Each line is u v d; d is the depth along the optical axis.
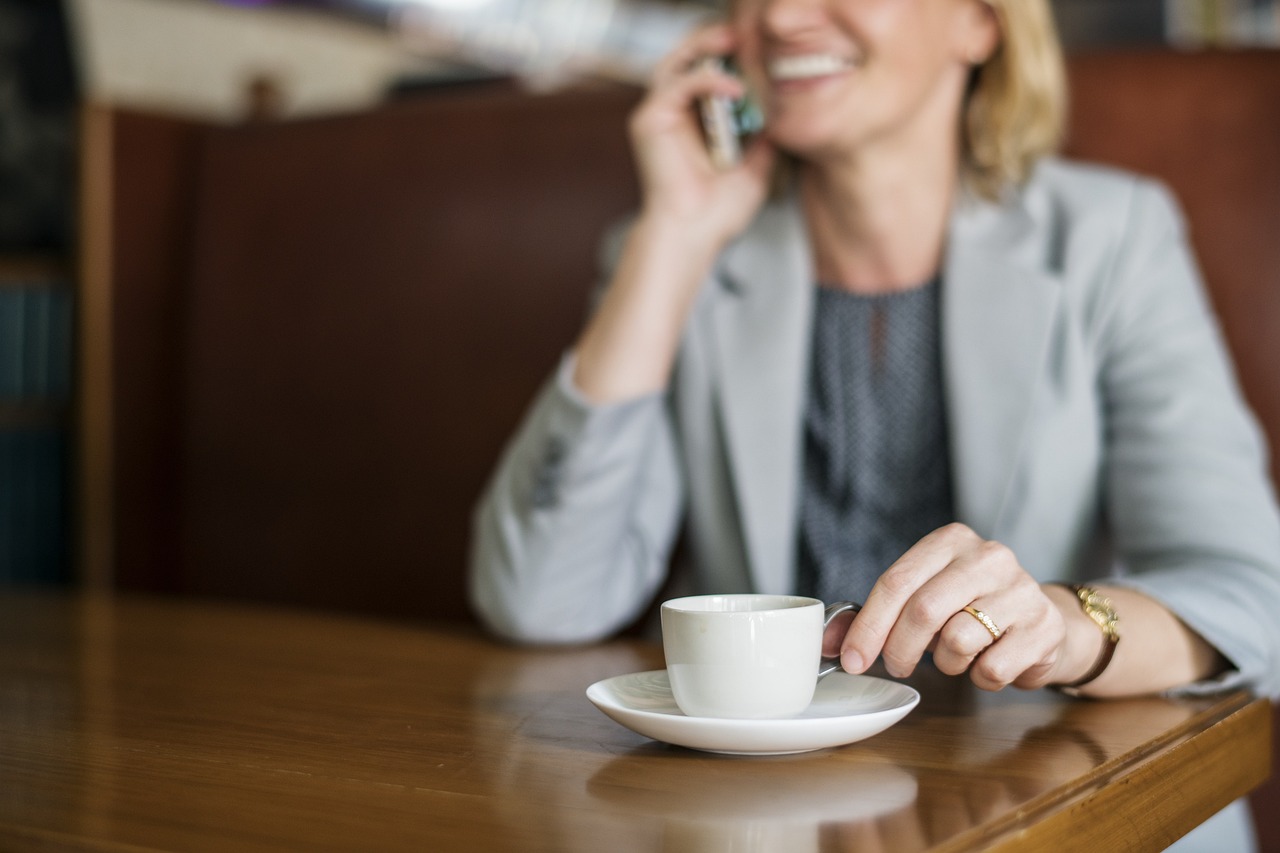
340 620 1.23
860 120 1.18
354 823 0.54
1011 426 1.16
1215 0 3.72
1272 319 1.44
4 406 2.15
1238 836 1.07
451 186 1.91
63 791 0.60
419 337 1.94
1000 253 1.22
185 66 2.99
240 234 2.12
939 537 0.76
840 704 0.72
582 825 0.54
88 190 2.12
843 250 1.29
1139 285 1.19
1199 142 1.49
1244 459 1.10
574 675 0.93
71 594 1.43
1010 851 0.53
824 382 1.28
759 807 0.56
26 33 2.68
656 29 3.98
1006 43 1.25
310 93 3.29
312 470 2.04
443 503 1.92
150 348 2.18
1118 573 1.25
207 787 0.60
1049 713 0.77
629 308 1.19
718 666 0.65
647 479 1.29
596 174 1.80
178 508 2.20
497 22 3.59
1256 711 0.81
